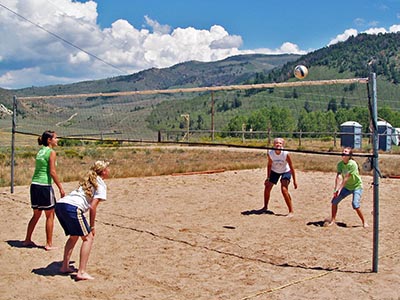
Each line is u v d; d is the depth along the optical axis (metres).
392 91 89.06
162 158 27.17
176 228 8.72
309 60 126.44
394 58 127.12
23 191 12.92
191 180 16.06
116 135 18.59
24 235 8.06
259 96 65.88
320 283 5.79
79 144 38.75
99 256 6.89
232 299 5.25
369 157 6.15
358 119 41.56
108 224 8.98
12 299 5.19
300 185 15.07
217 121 51.38
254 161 24.31
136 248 7.33
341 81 6.37
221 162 23.47
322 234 8.36
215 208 10.84
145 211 10.38
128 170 18.30
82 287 5.60
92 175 5.93
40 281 5.79
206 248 7.35
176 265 6.50
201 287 5.64
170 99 29.05
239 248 7.36
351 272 6.22
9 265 6.41
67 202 5.82
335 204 9.07
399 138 34.62
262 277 6.02
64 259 6.08
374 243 6.18
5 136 43.25
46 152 7.04
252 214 10.16
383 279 5.94
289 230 8.65
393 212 10.56
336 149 32.81
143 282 5.80
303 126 44.66
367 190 14.12
